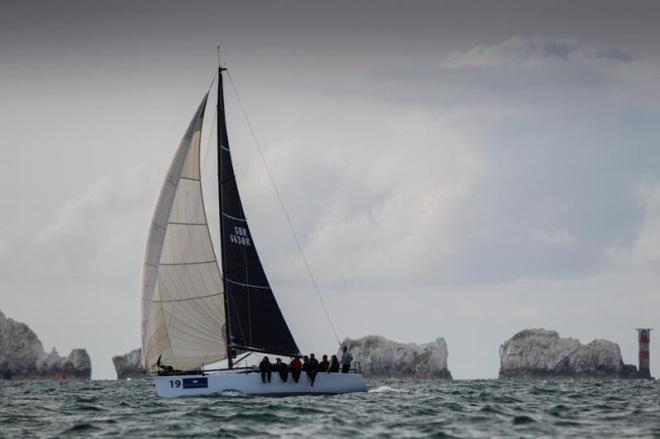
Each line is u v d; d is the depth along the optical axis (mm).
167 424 172500
